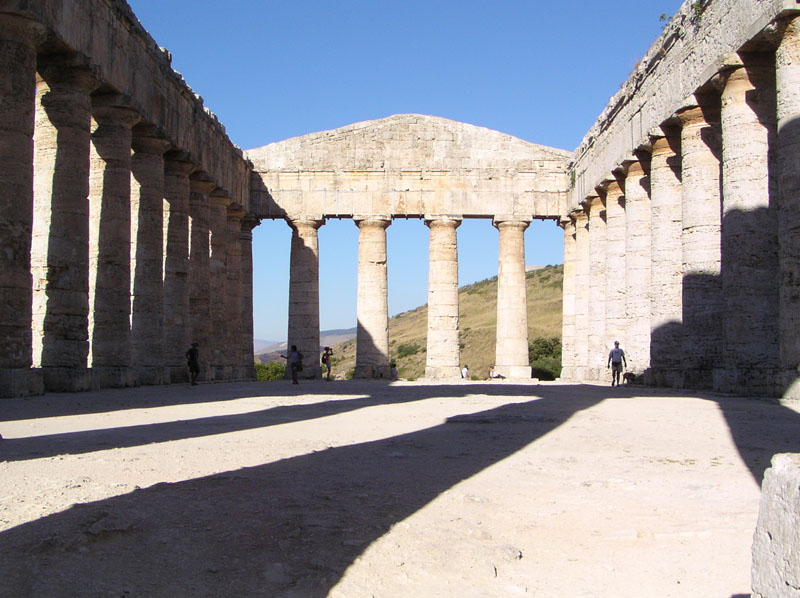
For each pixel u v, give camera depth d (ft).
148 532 22.61
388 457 37.32
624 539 23.66
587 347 138.51
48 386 78.33
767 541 15.01
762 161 77.82
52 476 30.27
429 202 149.69
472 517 25.72
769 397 71.67
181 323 112.06
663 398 75.72
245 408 64.69
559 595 19.36
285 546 22.06
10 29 69.92
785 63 69.56
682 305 91.40
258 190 150.10
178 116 109.09
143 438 43.45
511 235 149.69
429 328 147.84
